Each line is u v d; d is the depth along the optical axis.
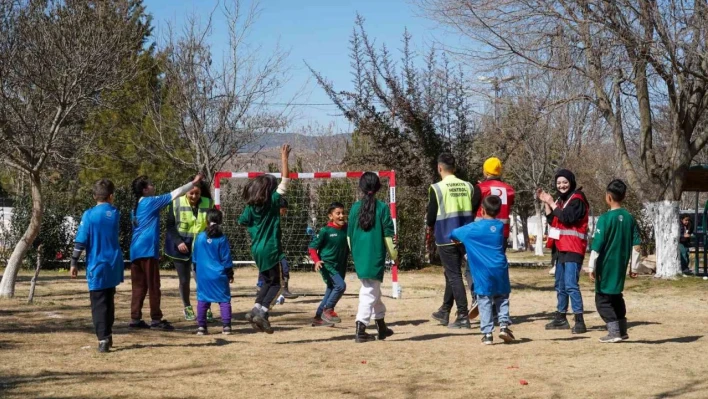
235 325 10.41
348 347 8.48
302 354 7.99
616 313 8.76
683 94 17.33
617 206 8.59
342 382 6.59
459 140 23.50
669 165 17.92
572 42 17.33
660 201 18.02
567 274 9.51
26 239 13.12
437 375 6.86
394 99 23.16
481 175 23.66
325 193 20.12
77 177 27.14
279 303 13.23
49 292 14.36
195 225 10.61
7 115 12.66
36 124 12.61
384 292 15.30
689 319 10.91
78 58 12.48
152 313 9.80
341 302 13.55
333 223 10.32
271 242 8.96
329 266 10.32
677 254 17.91
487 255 8.56
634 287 16.28
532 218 71.56
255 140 28.44
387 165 23.59
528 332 9.66
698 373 6.87
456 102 23.52
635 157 30.34
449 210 9.82
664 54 15.92
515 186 40.22
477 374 6.89
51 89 12.40
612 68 16.70
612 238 8.54
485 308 8.59
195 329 9.89
